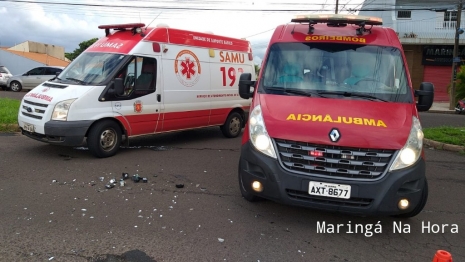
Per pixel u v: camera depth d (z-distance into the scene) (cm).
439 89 3148
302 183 407
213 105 956
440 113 2380
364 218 486
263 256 379
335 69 520
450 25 3088
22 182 569
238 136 1063
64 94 690
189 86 888
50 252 369
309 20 568
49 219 443
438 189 632
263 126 438
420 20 3139
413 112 463
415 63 3170
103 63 754
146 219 454
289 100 474
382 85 504
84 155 745
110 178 606
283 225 454
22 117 724
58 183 571
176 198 530
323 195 404
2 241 386
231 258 371
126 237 406
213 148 882
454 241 436
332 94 490
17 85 2194
